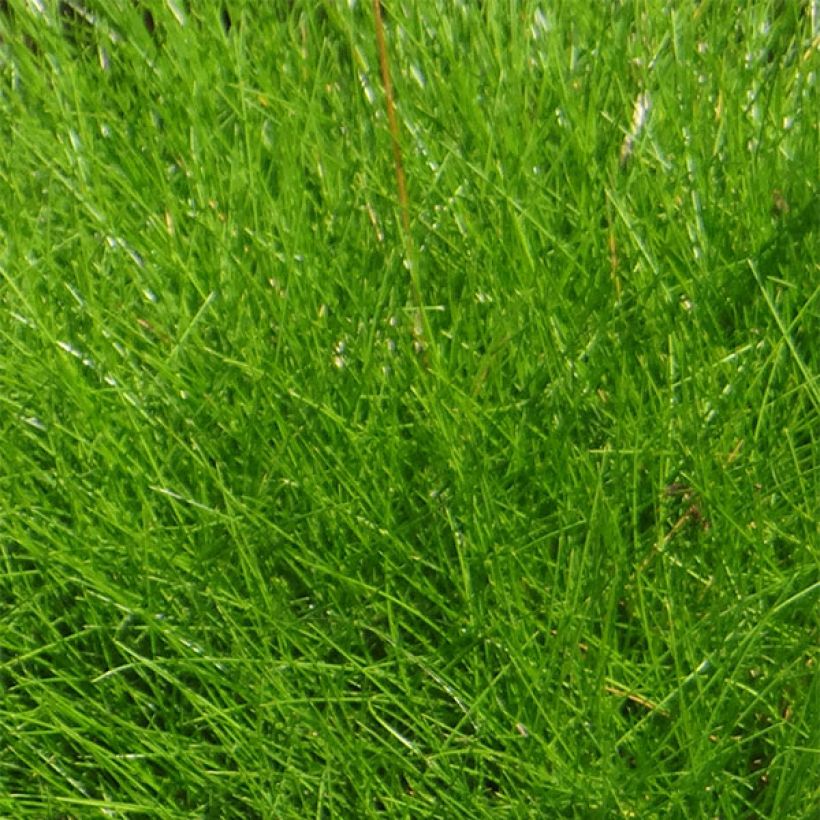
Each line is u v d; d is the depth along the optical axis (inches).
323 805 20.2
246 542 21.2
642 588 20.5
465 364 23.2
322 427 22.6
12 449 22.5
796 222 23.4
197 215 25.2
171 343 23.7
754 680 20.6
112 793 20.7
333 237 24.8
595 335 23.0
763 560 20.8
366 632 21.7
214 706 20.3
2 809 20.7
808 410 22.6
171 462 22.8
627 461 21.8
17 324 24.2
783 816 19.1
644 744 20.0
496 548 21.1
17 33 29.8
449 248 24.4
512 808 19.5
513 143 25.5
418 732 20.1
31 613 22.0
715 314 23.4
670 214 23.7
